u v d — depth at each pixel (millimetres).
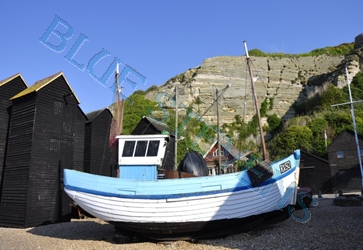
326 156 41719
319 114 52719
